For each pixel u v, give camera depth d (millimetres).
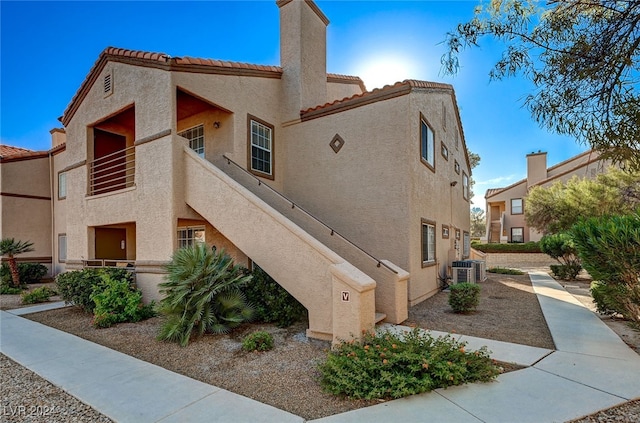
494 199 34969
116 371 5016
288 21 11664
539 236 31734
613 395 3938
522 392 4043
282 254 6828
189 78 9008
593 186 17156
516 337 6266
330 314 6102
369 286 5660
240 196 7617
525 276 16703
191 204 8617
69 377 4801
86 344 6402
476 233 60375
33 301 10836
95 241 11539
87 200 11219
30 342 6551
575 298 10227
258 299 7523
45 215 17500
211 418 3621
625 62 3787
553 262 27000
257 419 3588
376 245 9469
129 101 9766
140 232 9250
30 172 17078
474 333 6559
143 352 5891
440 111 12703
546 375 4523
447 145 13805
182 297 6383
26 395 4305
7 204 16219
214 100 9500
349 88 15867
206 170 8352
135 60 9508
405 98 9281
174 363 5340
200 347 6039
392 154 9383
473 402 3830
